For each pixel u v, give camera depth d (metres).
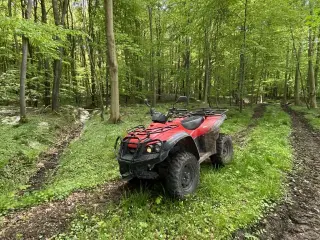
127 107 21.52
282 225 3.72
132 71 22.56
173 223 3.55
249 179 5.04
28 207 4.29
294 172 5.72
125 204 3.98
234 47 18.19
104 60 19.11
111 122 13.24
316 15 7.21
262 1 16.20
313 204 4.29
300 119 15.45
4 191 5.56
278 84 36.72
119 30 18.53
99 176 5.69
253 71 22.08
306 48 23.27
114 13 17.47
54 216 3.86
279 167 5.82
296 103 26.67
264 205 4.11
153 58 21.12
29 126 11.23
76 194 4.73
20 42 20.28
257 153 6.77
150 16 20.84
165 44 21.66
